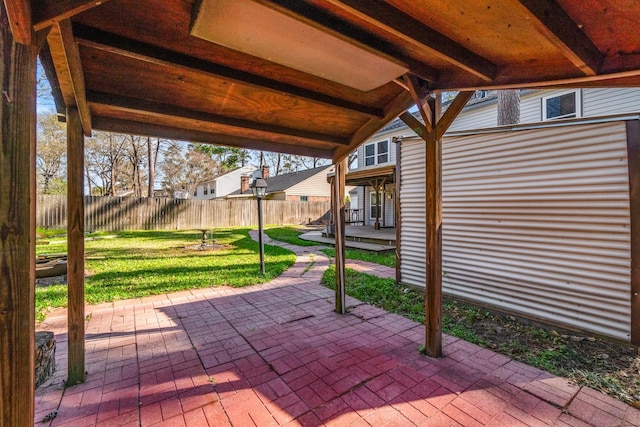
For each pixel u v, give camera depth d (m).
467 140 3.86
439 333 2.65
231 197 26.00
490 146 3.64
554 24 1.25
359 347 2.85
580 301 2.98
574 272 3.01
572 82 1.73
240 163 30.19
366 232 11.60
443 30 1.47
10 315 0.95
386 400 2.08
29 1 0.95
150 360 2.65
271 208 19.03
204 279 5.40
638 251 2.63
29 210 0.98
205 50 1.67
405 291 4.56
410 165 4.61
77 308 2.30
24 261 0.97
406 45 1.67
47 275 5.38
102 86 1.97
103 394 2.18
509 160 3.47
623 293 2.72
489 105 9.24
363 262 7.12
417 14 1.36
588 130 2.90
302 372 2.44
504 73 1.86
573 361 2.54
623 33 1.39
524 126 3.32
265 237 12.46
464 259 3.95
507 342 2.92
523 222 3.38
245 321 3.53
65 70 1.63
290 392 2.18
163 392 2.20
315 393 2.17
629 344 2.68
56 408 2.03
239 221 17.75
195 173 24.38
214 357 2.70
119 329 3.31
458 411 1.96
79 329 2.30
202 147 24.39
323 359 2.64
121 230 14.53
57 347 2.91
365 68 1.78
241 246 9.85
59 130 19.42
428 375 2.37
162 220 15.46
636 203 2.64
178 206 15.86
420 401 2.06
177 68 1.70
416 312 3.75
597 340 2.87
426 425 1.84
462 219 3.95
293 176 25.38
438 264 2.64
